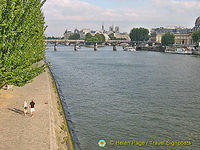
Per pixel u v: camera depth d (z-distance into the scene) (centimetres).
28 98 3262
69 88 5403
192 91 5250
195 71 8481
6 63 2336
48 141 1891
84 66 9906
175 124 3216
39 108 2781
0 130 2083
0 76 2369
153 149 2519
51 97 3647
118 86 5712
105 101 4319
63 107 3650
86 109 3812
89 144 2570
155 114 3612
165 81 6456
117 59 13500
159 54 18250
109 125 3134
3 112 2608
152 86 5762
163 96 4759
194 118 3462
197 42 19975
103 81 6375
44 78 5209
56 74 7581
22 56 2508
